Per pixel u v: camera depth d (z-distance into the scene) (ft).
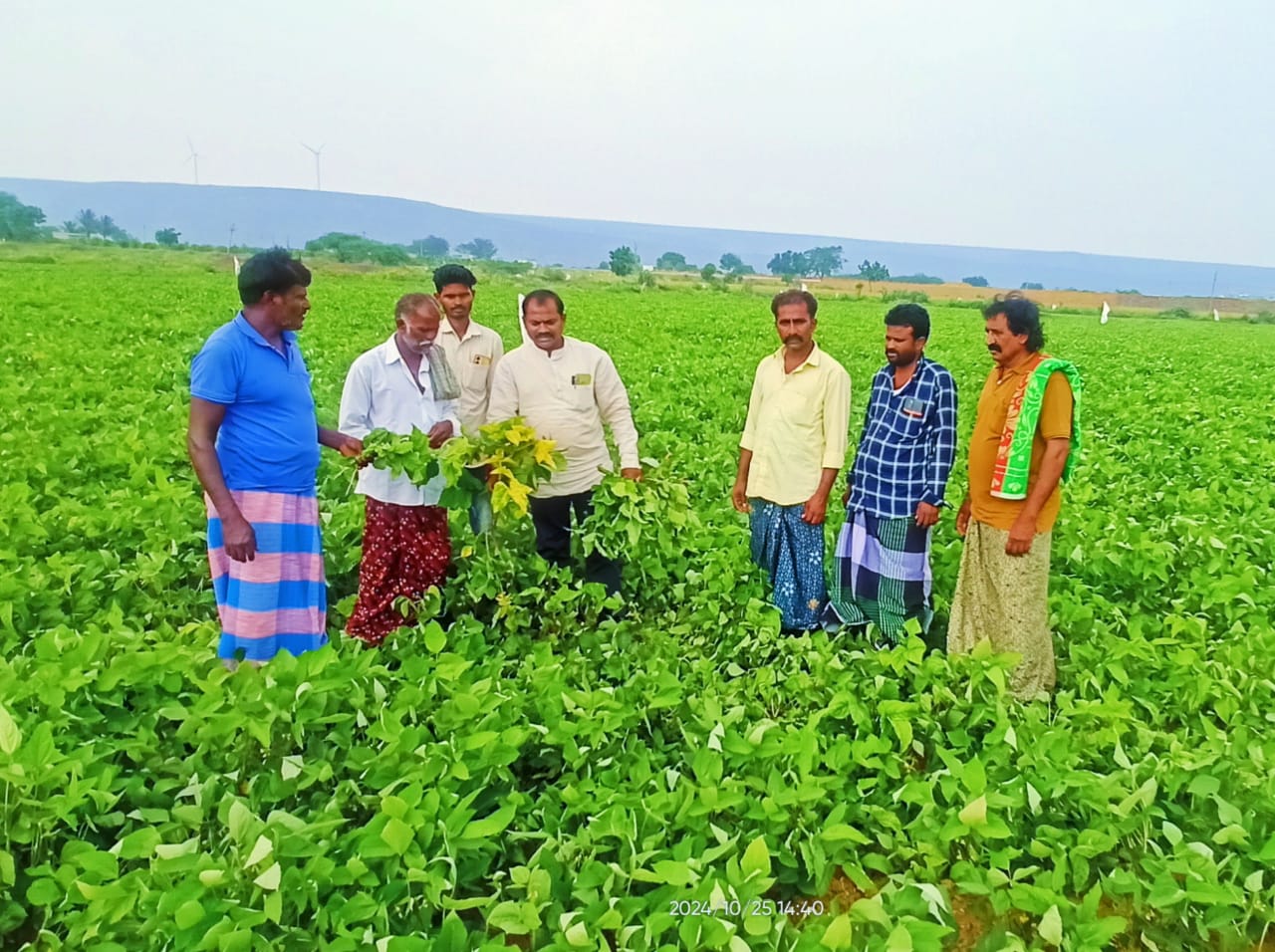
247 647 15.98
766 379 18.75
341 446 17.15
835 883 11.84
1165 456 33.55
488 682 12.95
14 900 10.32
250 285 14.88
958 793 11.50
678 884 9.71
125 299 89.56
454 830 10.23
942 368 17.40
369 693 13.56
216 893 9.33
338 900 9.52
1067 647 17.78
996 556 16.26
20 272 126.52
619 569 19.81
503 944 9.11
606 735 12.73
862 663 15.48
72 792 10.44
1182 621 16.81
